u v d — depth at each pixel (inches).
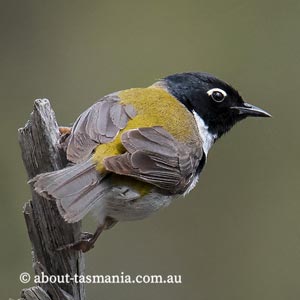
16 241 575.5
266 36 653.3
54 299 362.9
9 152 612.1
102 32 657.6
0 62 644.1
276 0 656.4
